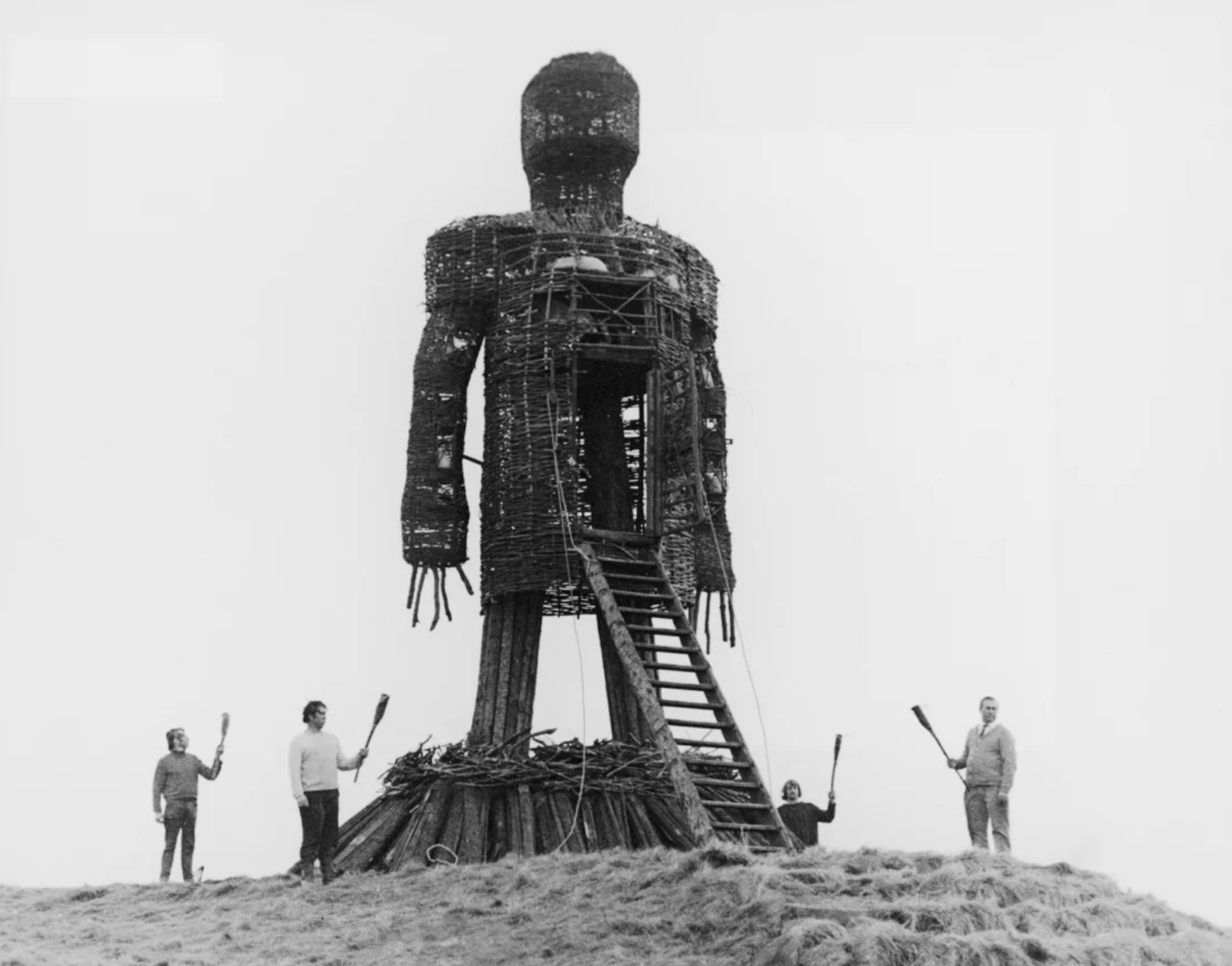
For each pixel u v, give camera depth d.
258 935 21.69
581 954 20.03
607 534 27.45
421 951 20.64
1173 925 21.47
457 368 28.33
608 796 26.20
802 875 21.11
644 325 27.88
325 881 24.02
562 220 28.47
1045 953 19.38
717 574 29.23
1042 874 21.89
